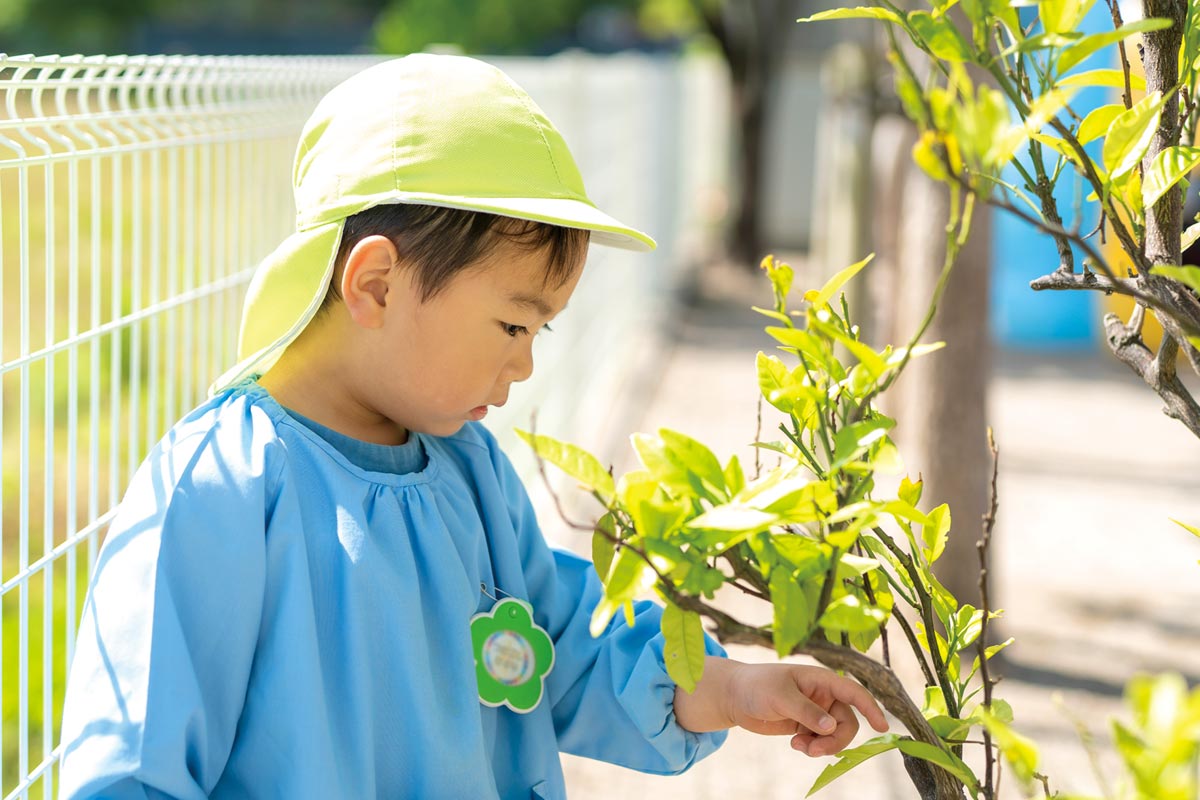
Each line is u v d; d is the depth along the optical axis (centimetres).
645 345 773
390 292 112
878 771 299
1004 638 375
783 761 305
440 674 115
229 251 191
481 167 112
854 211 612
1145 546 476
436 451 127
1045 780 82
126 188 260
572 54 475
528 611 126
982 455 363
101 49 3606
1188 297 85
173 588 104
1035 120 64
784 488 73
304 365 118
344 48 4062
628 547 73
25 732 133
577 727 132
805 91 1479
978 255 358
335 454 115
